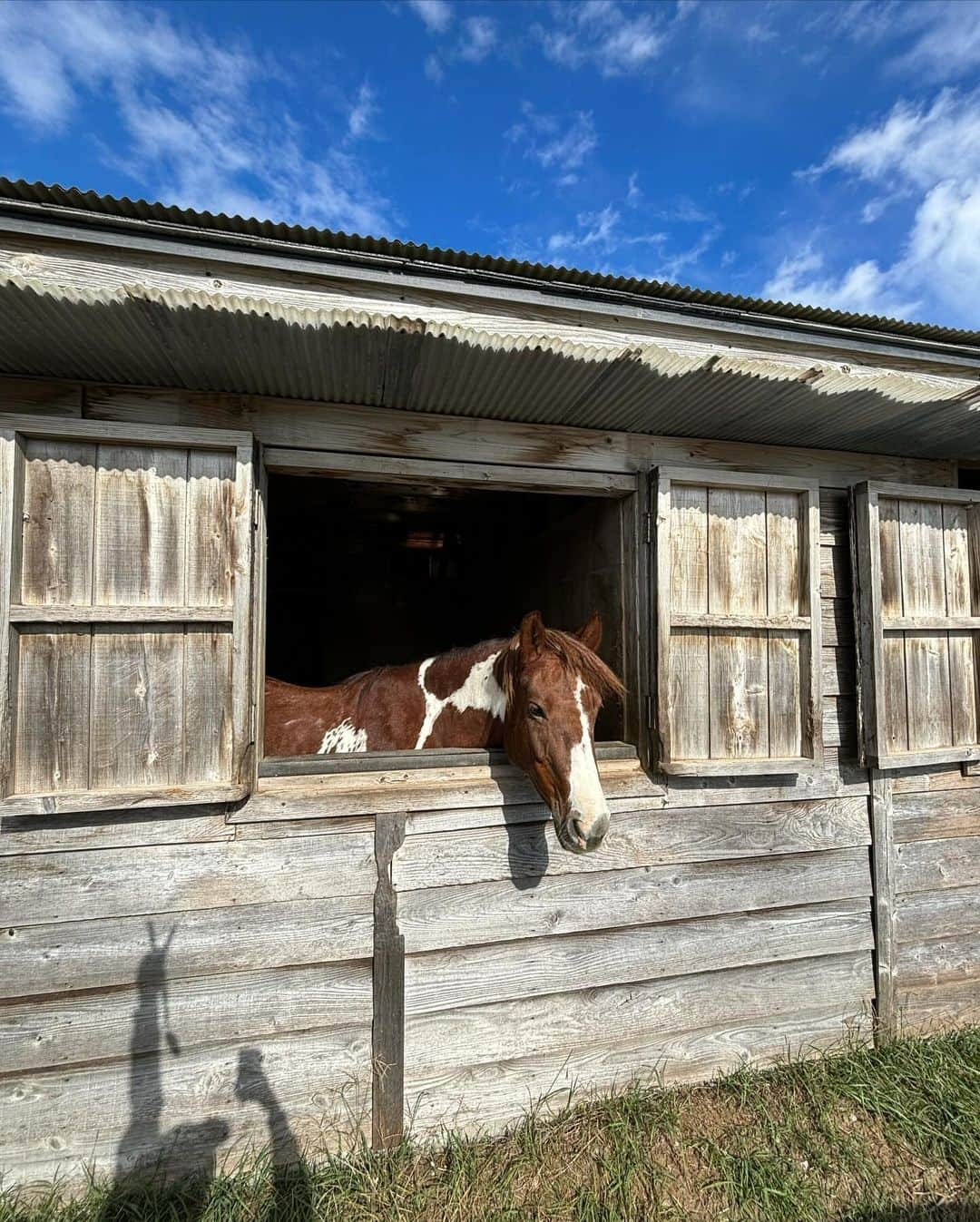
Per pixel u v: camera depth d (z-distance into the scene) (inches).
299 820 68.3
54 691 60.1
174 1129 63.9
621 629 87.7
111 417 67.7
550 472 81.1
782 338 67.1
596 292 60.5
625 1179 65.2
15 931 61.0
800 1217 62.9
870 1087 78.6
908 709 88.5
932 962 92.1
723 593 80.0
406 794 71.3
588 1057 76.3
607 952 77.6
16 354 60.6
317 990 68.1
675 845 80.4
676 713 77.6
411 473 76.6
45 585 60.0
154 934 64.2
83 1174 61.8
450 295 57.7
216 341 57.8
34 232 48.0
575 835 59.7
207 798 62.3
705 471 78.6
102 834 63.1
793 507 83.0
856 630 88.8
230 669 64.3
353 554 200.8
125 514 62.2
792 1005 85.0
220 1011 65.5
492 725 80.4
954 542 92.8
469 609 198.8
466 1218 61.6
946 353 72.4
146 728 62.4
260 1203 62.0
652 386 68.8
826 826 87.4
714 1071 80.9
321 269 54.1
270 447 72.1
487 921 73.2
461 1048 72.0
